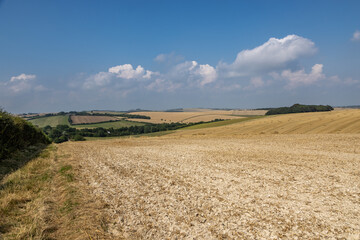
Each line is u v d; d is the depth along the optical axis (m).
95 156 17.34
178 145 24.94
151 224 5.91
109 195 8.02
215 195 7.84
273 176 10.08
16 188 8.61
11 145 17.39
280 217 6.11
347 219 5.91
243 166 12.26
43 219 6.11
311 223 5.75
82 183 9.52
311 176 9.91
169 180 9.77
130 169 12.20
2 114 17.09
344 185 8.58
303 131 44.38
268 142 24.44
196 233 5.43
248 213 6.39
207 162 13.66
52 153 18.77
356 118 48.69
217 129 62.91
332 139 24.33
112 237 5.35
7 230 5.64
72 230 5.66
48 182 9.69
